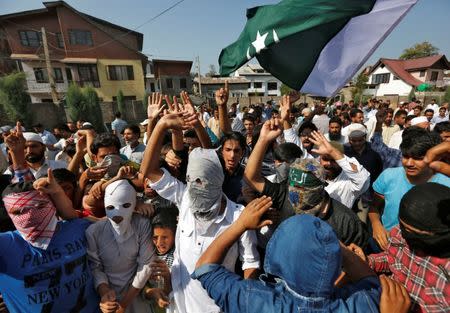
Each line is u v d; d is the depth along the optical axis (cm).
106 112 2311
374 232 230
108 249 189
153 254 199
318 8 232
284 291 110
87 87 2034
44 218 158
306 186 174
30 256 160
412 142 196
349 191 244
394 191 226
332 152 235
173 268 186
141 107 2412
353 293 110
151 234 200
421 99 2745
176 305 185
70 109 1920
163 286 203
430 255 137
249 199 214
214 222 171
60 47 2708
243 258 171
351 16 228
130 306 203
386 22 242
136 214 203
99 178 254
